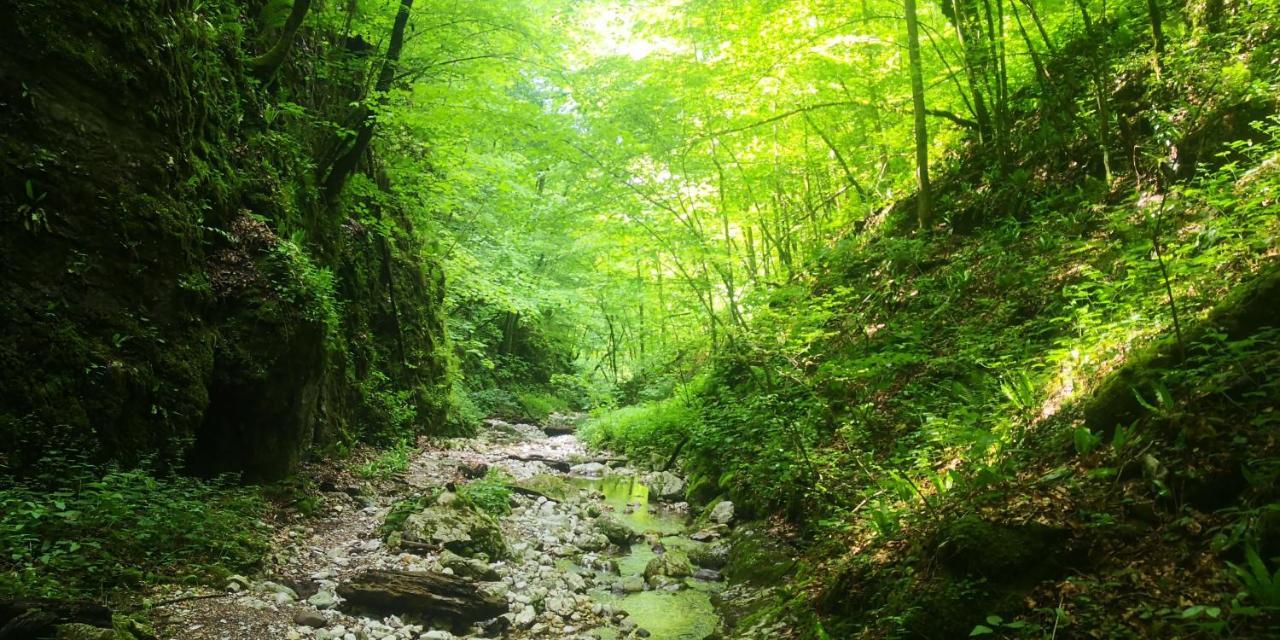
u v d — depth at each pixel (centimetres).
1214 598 306
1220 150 696
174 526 575
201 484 682
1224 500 353
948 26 1149
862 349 895
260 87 937
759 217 1420
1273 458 342
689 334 1853
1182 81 782
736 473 922
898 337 858
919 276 956
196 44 757
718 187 1270
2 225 545
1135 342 500
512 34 1118
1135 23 914
